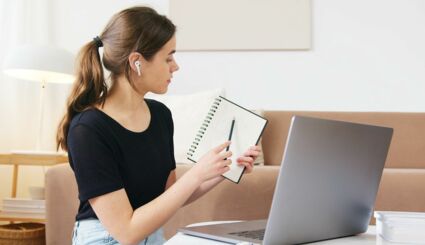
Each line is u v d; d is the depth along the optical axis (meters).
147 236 1.09
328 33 2.81
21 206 2.25
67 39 2.97
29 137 2.94
